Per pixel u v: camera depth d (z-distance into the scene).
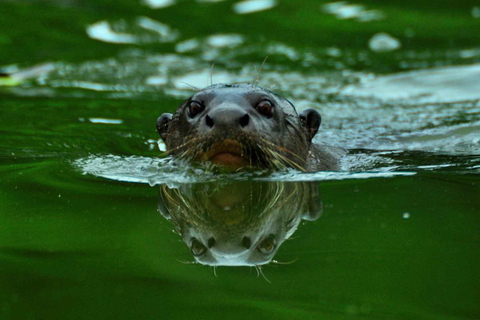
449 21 34.97
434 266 8.27
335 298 7.51
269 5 37.00
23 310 7.16
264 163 12.27
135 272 8.29
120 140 16.61
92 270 8.31
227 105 12.01
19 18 31.30
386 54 29.64
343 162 14.59
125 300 7.46
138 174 13.12
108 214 10.46
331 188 11.90
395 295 7.54
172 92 22.91
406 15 35.94
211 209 10.87
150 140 16.75
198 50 29.16
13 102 20.89
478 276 7.96
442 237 9.22
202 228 10.00
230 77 24.88
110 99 21.69
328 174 13.06
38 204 10.91
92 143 16.11
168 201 11.20
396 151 15.95
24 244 9.16
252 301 7.44
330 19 35.12
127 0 35.53
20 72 24.83
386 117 20.28
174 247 9.20
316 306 7.31
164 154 14.27
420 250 8.81
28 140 16.20
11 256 8.70
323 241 9.30
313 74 25.97
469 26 33.97
